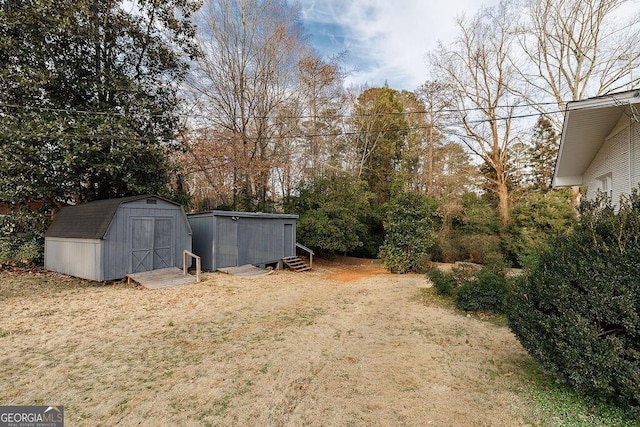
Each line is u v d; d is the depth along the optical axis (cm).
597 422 290
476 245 1648
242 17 1731
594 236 317
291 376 404
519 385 375
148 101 1281
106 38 1285
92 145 1119
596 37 1502
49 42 1130
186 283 969
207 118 1706
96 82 1209
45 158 1091
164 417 317
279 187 2162
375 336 562
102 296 798
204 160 1727
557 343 309
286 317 670
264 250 1403
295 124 1955
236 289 937
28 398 350
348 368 430
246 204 1786
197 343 514
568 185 986
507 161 2103
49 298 762
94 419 313
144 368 423
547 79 1681
